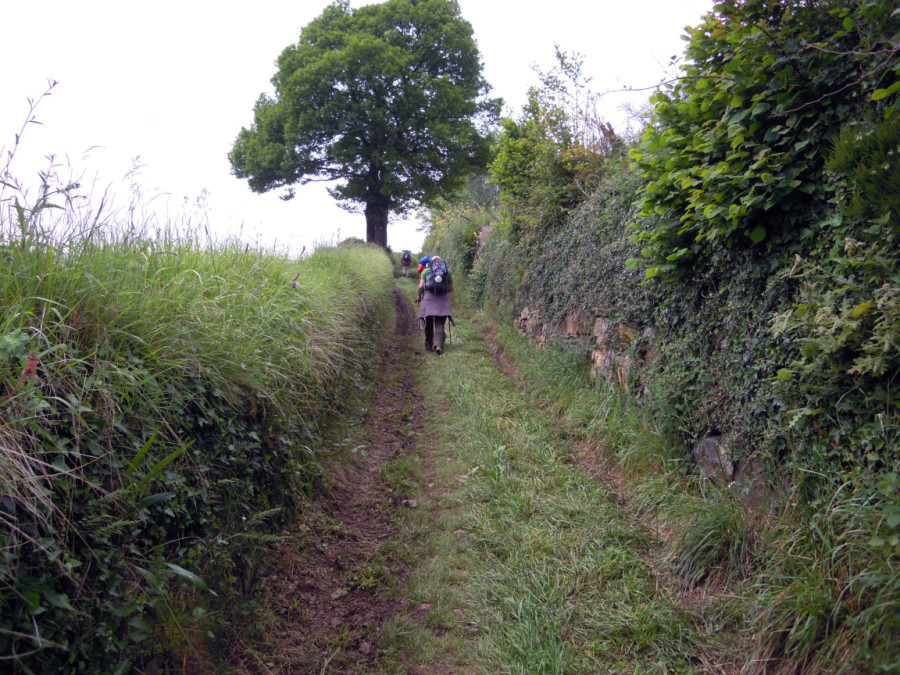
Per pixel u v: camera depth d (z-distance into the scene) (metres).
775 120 3.21
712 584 2.94
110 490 2.09
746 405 3.34
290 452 3.75
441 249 25.64
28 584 1.62
